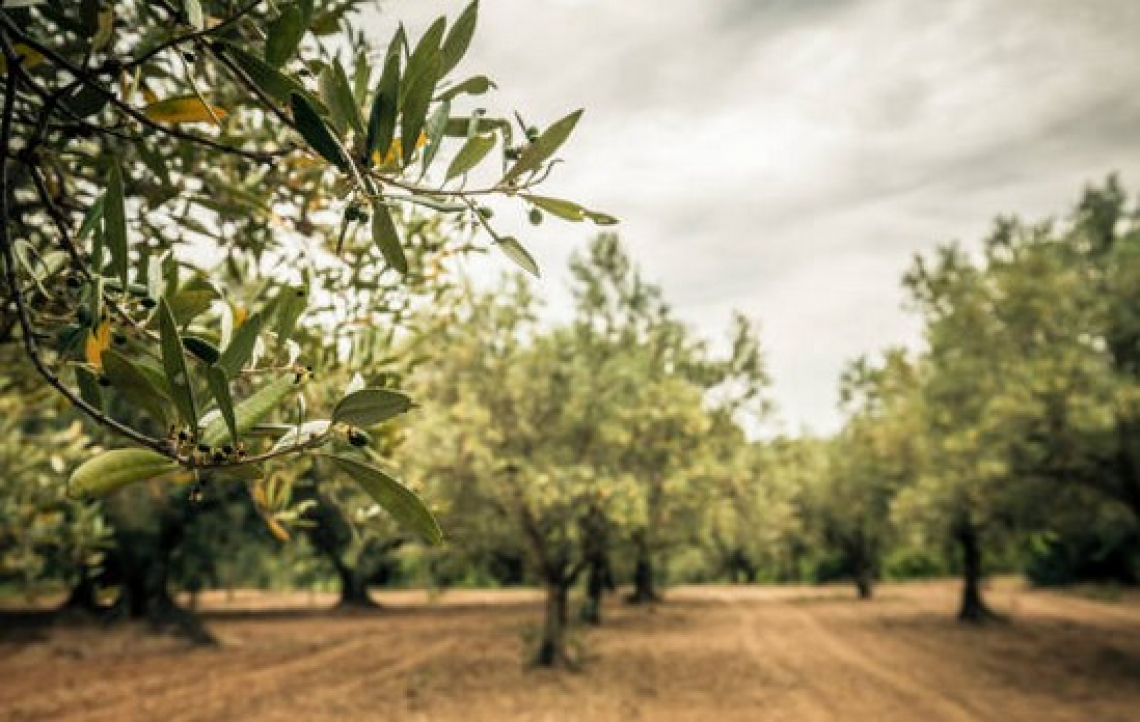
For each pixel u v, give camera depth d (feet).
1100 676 44.24
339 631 75.56
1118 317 49.14
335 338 8.21
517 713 35.70
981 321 60.59
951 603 98.89
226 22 3.46
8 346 9.18
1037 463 46.37
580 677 45.37
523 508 44.78
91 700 38.83
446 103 3.66
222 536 73.15
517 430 46.50
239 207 7.47
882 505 100.63
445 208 3.39
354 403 2.97
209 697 39.73
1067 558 116.06
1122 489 44.27
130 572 64.34
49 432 10.80
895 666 48.88
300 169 8.02
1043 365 44.27
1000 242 61.00
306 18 3.32
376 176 3.44
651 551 55.57
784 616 85.10
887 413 76.74
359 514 8.89
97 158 5.66
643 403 47.21
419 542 45.98
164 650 59.06
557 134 3.59
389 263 3.31
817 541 124.47
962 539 75.41
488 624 81.56
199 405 3.09
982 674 45.57
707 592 137.69
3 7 3.40
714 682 43.50
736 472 51.49
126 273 3.32
